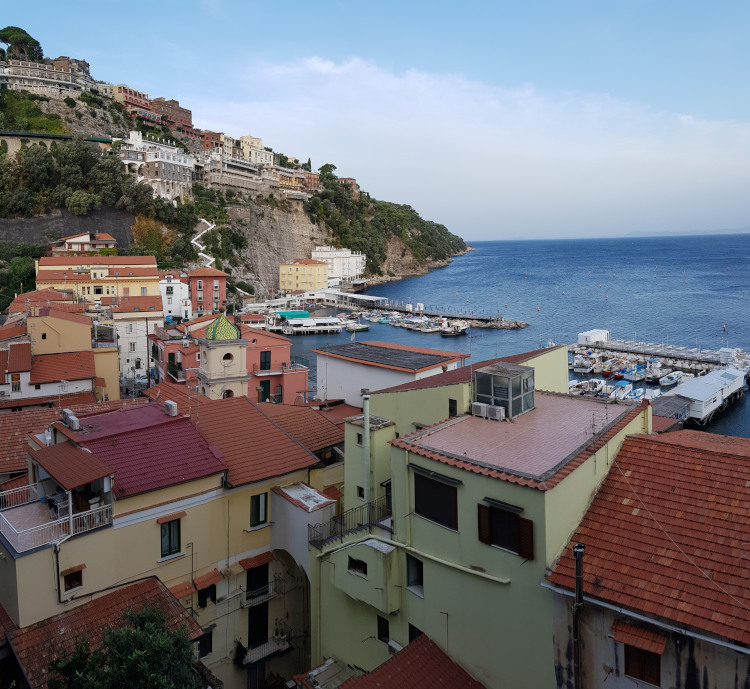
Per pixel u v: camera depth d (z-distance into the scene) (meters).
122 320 100.25
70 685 20.31
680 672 17.84
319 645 29.33
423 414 31.19
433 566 23.83
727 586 18.00
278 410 42.31
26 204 187.12
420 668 22.80
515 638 21.30
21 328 68.50
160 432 30.92
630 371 124.31
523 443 24.42
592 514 21.88
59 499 27.20
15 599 24.30
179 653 21.55
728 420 96.38
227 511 30.33
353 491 31.17
